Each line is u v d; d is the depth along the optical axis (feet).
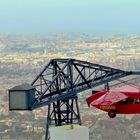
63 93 353.72
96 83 375.04
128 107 226.58
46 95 350.02
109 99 228.63
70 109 360.28
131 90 232.53
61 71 351.25
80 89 363.97
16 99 329.72
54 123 360.48
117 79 383.04
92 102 237.04
